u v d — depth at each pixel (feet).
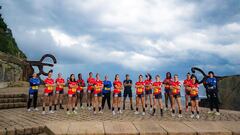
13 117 33.60
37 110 43.75
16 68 78.54
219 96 64.03
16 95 48.49
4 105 44.06
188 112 45.75
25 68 82.74
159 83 40.83
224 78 65.21
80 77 50.70
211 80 43.91
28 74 82.99
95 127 25.96
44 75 67.51
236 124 28.68
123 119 35.60
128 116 39.11
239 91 60.70
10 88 67.21
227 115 42.09
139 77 42.22
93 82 49.57
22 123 28.63
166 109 48.88
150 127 26.20
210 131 24.77
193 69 50.80
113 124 27.53
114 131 24.32
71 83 40.93
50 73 41.01
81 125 26.91
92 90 48.98
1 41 95.55
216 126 27.40
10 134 24.31
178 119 36.76
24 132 25.52
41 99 52.08
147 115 40.81
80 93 50.42
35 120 31.78
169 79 47.47
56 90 45.60
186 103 47.29
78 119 34.50
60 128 25.41
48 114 38.81
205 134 24.50
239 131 25.00
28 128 25.93
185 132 24.45
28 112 40.40
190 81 41.86
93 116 38.22
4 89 63.26
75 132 23.84
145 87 49.08
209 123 29.09
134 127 26.13
